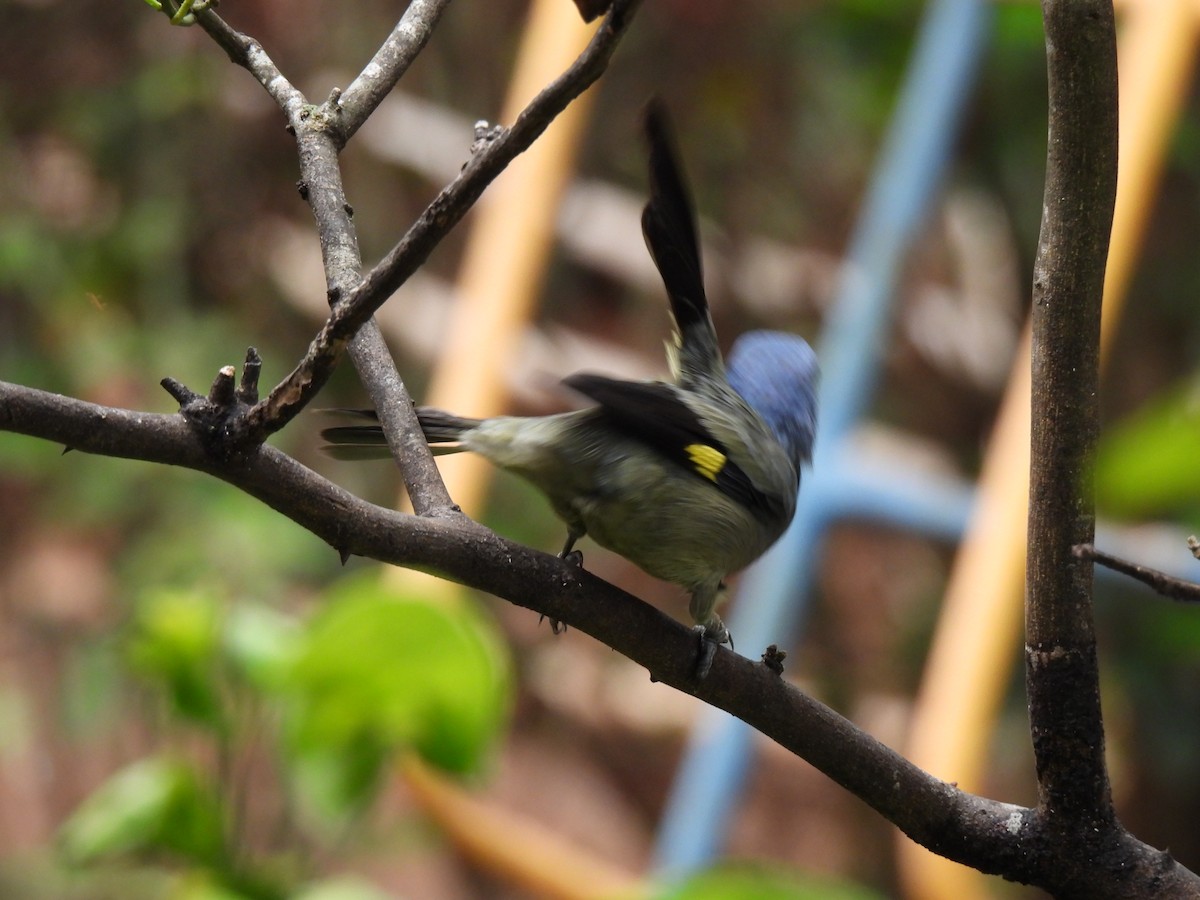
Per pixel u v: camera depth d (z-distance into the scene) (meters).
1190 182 15.09
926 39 11.92
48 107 15.73
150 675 6.41
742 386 6.61
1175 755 13.87
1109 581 10.91
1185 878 4.29
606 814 14.34
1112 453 5.84
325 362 3.54
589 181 16.44
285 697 6.22
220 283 15.91
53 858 11.87
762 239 17.11
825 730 4.46
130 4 15.82
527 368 11.61
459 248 15.98
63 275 15.11
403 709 6.20
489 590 4.29
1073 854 4.31
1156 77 10.71
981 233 17.38
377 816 8.94
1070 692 4.15
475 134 4.62
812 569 10.45
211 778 6.45
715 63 16.69
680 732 15.41
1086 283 3.91
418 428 4.75
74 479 14.64
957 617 9.99
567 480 5.63
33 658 14.73
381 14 16.05
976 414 16.38
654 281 15.55
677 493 5.62
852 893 4.69
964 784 9.66
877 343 10.95
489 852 9.22
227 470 3.69
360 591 6.06
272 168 15.92
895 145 11.95
